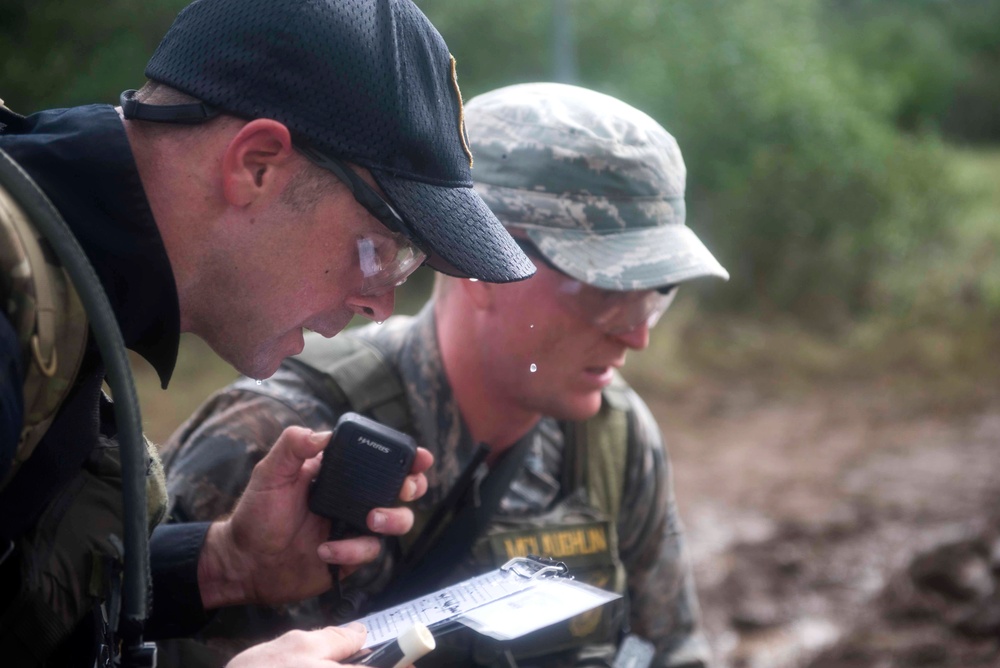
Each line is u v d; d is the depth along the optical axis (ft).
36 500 3.34
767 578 13.75
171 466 5.32
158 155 3.46
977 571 13.73
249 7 3.46
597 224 5.25
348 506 4.55
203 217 3.48
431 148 3.62
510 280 3.69
